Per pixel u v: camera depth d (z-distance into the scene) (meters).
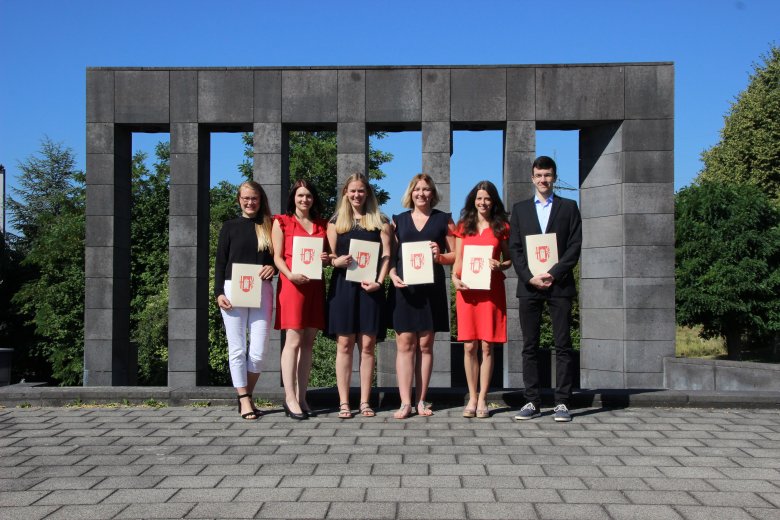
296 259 6.76
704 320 21.38
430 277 6.70
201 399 7.66
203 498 4.34
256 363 6.92
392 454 5.40
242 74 12.41
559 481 4.66
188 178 12.37
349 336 6.87
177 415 7.05
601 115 12.16
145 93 12.45
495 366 13.83
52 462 5.23
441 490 4.47
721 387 10.88
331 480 4.70
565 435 6.06
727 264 20.70
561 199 6.76
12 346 37.88
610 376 12.16
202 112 12.40
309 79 12.37
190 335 12.30
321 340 21.55
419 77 12.32
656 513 4.04
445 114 12.27
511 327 12.21
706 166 36.75
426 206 6.91
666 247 12.02
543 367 14.60
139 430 6.33
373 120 12.33
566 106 12.21
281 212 12.34
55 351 33.53
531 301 6.76
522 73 12.27
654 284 11.99
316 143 38.88
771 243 20.67
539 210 6.76
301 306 6.81
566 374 6.70
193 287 12.33
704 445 5.68
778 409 7.24
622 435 6.05
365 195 6.90
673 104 12.10
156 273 34.69
